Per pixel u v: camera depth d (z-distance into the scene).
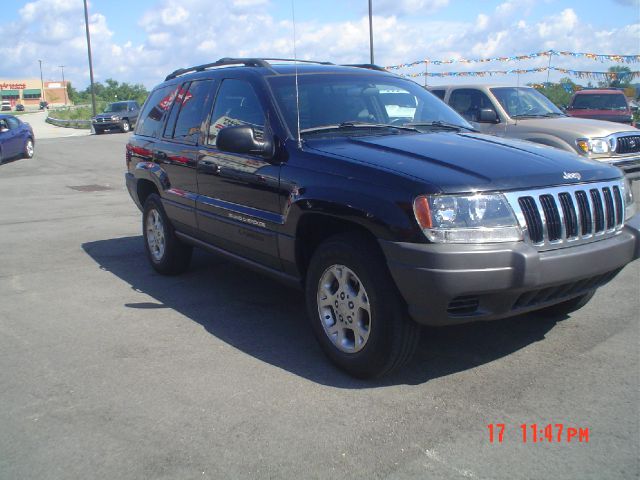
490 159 3.74
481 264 3.29
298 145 4.20
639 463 2.91
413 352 3.67
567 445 3.06
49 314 5.20
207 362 4.16
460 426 3.26
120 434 3.27
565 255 3.49
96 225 9.22
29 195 12.54
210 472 2.92
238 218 4.68
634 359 4.01
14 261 7.03
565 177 3.68
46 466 3.00
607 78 15.65
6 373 4.05
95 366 4.13
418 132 4.54
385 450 3.05
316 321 4.05
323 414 3.42
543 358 4.07
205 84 5.46
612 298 5.22
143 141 6.36
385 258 3.52
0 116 19.09
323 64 5.39
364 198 3.56
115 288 5.93
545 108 10.38
